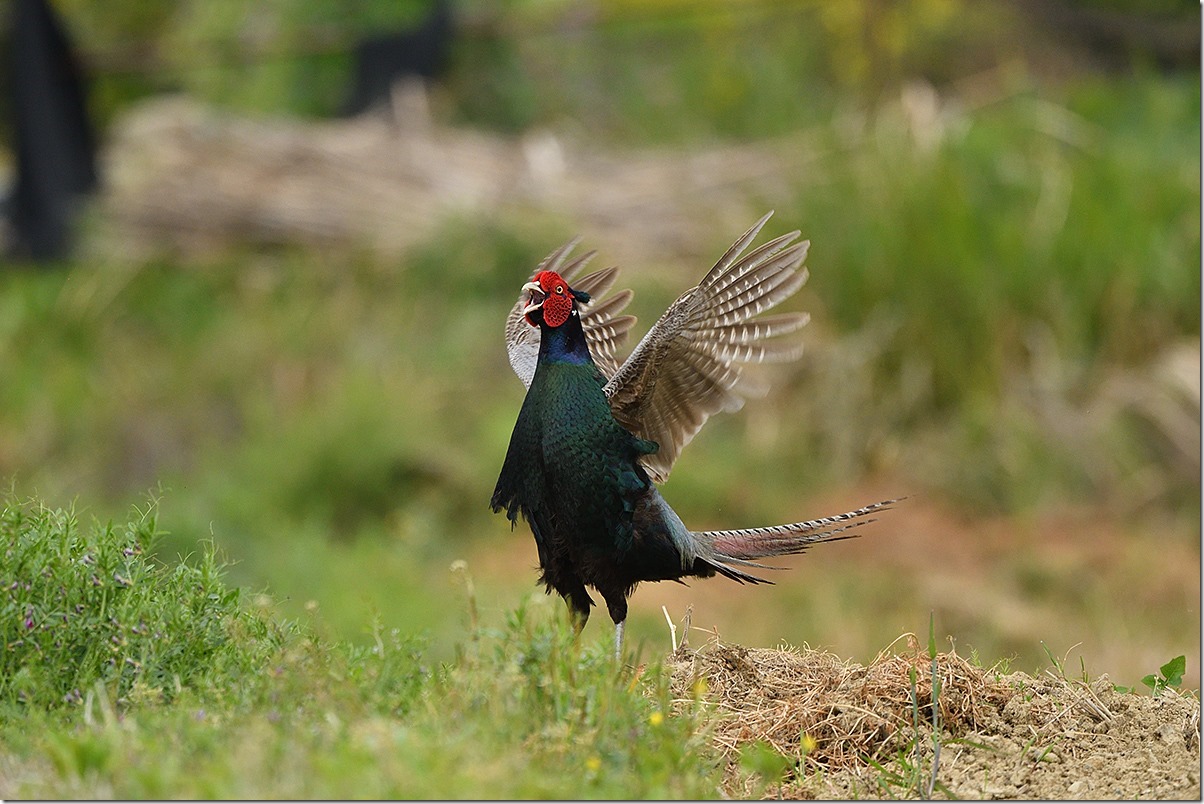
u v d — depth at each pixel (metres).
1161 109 27.33
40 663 8.30
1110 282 21.72
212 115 31.00
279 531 19.58
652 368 8.97
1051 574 18.05
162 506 20.30
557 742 7.38
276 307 25.69
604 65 35.03
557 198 26.88
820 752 8.55
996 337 21.47
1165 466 20.44
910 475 20.80
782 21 35.09
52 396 24.09
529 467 9.03
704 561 9.40
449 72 33.31
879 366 21.66
